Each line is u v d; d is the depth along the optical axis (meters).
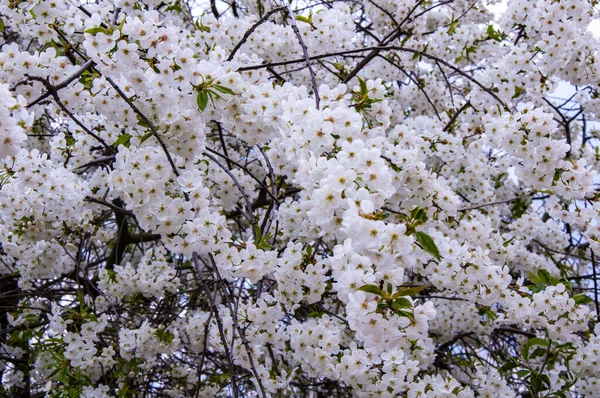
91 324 3.90
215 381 4.89
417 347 3.51
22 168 3.05
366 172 1.97
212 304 2.65
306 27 4.40
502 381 3.96
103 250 6.81
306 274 2.82
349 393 4.70
